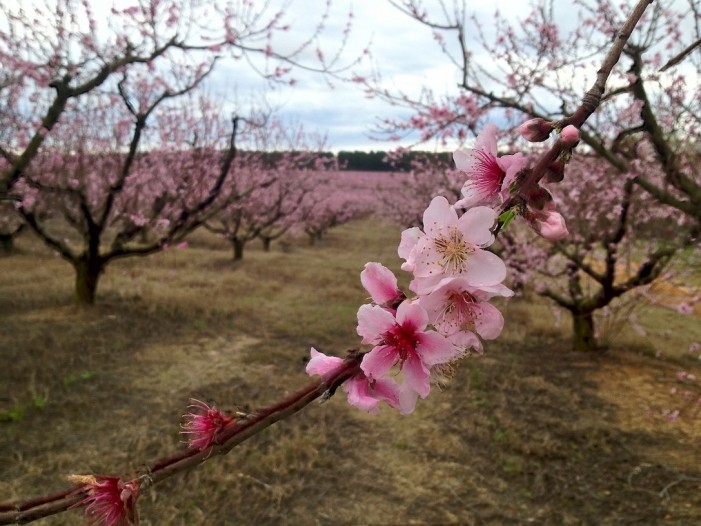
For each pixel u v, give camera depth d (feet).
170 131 32.35
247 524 11.57
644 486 13.34
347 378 2.60
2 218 39.04
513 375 20.39
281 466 13.47
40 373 18.06
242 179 45.03
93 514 2.43
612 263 21.66
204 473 13.10
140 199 32.19
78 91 17.90
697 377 20.70
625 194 18.47
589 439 15.64
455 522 11.98
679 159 13.39
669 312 30.73
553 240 2.57
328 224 77.66
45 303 26.61
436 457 14.61
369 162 120.47
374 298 2.83
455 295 2.60
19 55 19.53
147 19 20.06
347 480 13.41
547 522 12.06
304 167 58.80
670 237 22.53
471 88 13.58
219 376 19.42
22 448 13.78
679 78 15.46
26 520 2.42
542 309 31.04
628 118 16.78
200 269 40.34
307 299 31.99
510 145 17.76
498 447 15.15
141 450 13.85
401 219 61.11
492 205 2.85
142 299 28.40
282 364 20.89
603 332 25.54
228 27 20.84
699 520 11.84
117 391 17.49
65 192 24.23
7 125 22.98
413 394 2.58
